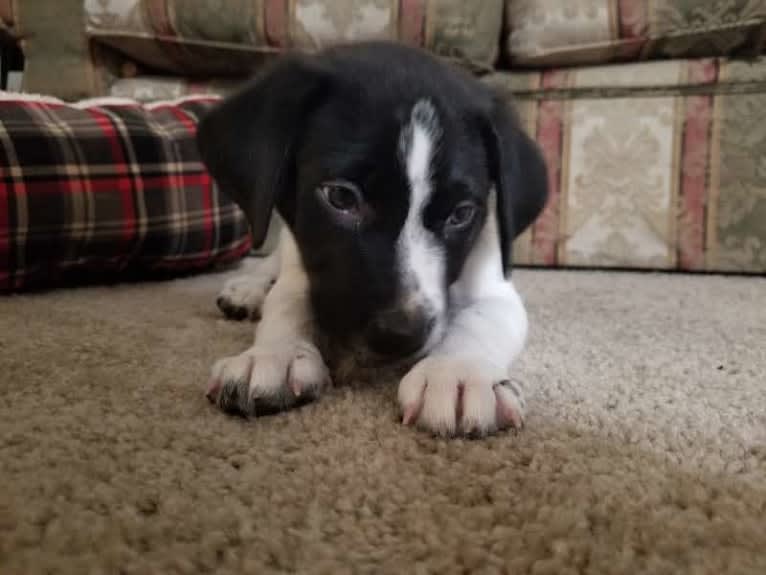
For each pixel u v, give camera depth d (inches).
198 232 18.2
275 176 10.4
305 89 10.6
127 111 17.5
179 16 22.5
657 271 22.3
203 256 18.8
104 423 8.4
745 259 21.6
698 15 21.3
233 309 14.2
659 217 22.0
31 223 15.4
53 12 23.5
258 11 22.3
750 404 9.6
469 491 7.0
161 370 10.5
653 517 6.4
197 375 10.3
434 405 8.5
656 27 21.7
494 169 11.1
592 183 22.4
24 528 6.1
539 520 6.4
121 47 23.6
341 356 10.4
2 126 15.2
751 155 21.3
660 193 22.0
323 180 10.2
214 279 18.8
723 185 21.5
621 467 7.5
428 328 9.7
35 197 15.4
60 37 23.6
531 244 22.8
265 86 10.8
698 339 13.3
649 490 6.9
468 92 11.3
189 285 17.9
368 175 10.0
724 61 21.6
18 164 15.2
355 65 11.1
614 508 6.6
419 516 6.5
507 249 11.2
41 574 5.5
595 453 7.8
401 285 9.8
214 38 22.7
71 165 15.9
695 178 21.7
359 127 10.2
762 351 12.4
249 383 8.8
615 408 9.4
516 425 8.5
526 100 22.9
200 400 9.3
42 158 15.5
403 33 22.3
